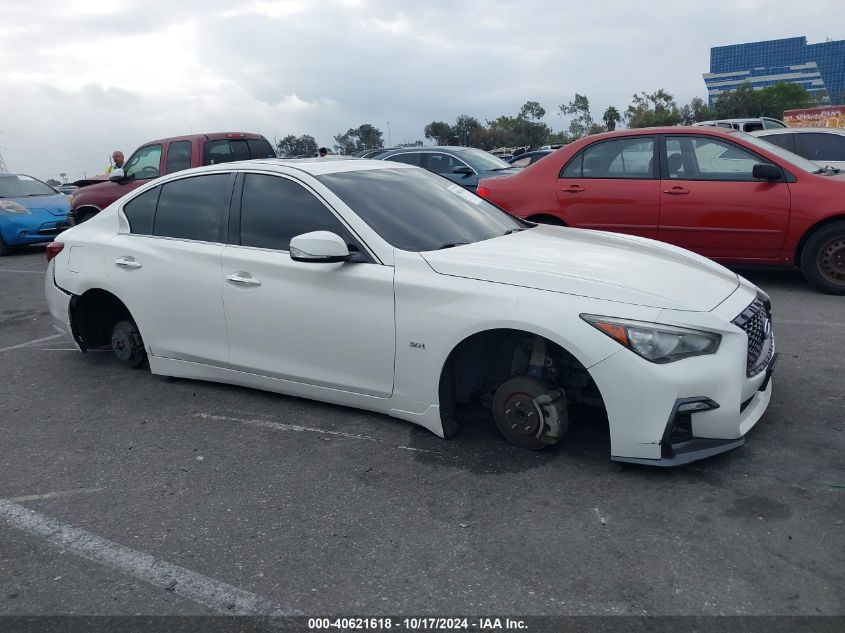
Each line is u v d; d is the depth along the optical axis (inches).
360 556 116.7
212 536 125.6
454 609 102.7
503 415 148.9
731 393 129.6
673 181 281.0
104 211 211.3
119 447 164.9
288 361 169.5
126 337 210.8
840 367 188.4
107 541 126.0
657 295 133.5
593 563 111.0
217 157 452.4
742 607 99.4
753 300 145.6
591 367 131.3
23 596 111.5
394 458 150.0
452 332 143.0
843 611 97.7
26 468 157.2
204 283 179.3
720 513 122.2
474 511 128.0
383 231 158.1
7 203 506.9
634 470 137.9
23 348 254.5
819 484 129.7
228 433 168.2
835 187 261.7
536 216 304.2
